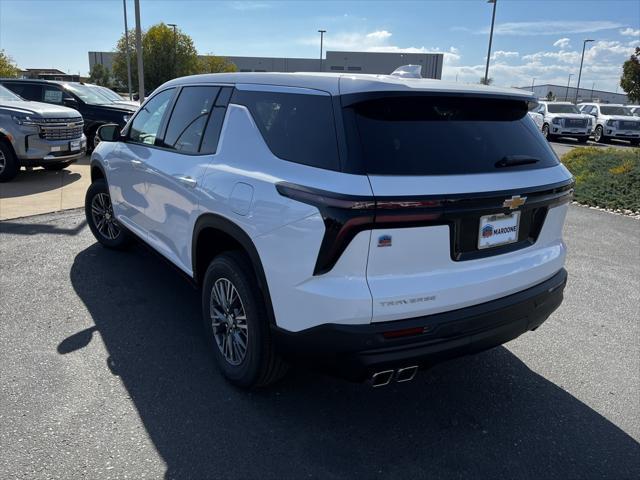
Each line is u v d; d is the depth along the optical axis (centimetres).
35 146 933
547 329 422
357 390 327
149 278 492
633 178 959
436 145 257
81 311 418
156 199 403
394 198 232
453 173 251
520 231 286
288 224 254
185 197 348
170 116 404
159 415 292
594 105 2591
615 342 401
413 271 248
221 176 309
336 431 286
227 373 321
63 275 492
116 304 433
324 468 257
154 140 422
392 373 255
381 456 268
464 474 257
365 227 232
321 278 245
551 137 2458
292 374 342
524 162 278
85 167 1150
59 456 256
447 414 306
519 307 284
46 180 978
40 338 372
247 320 294
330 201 236
